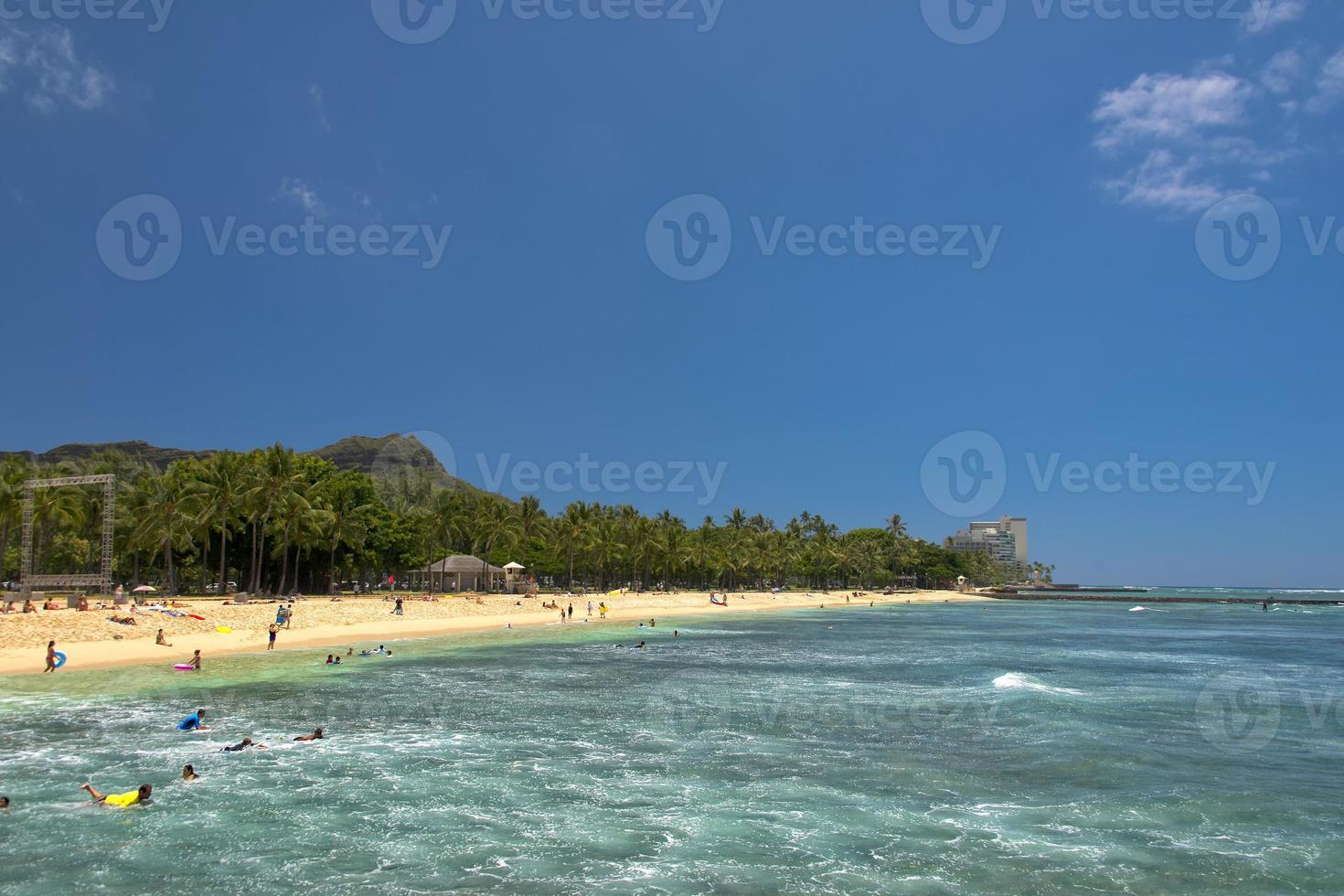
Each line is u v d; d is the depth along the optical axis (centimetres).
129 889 1392
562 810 1833
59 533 8581
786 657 5109
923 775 2161
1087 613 12825
